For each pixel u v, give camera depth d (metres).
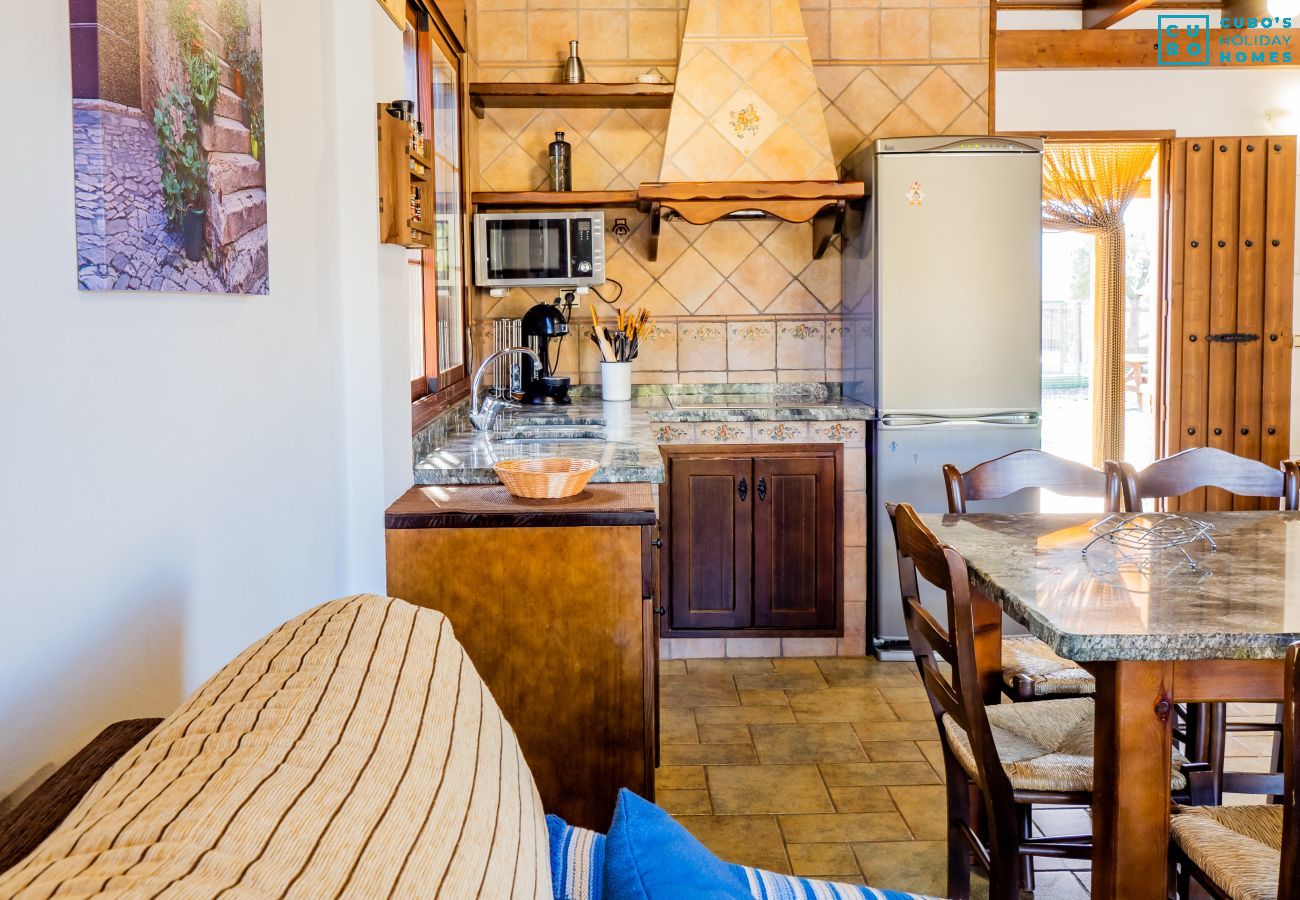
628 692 2.36
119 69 1.19
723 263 4.75
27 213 1.05
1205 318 5.95
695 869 0.92
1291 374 6.00
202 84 1.44
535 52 4.66
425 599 2.36
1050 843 1.94
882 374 4.18
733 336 4.78
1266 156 5.92
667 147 4.34
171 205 1.33
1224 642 1.58
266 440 1.81
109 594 1.22
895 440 4.20
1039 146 4.12
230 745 0.75
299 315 2.03
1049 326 10.38
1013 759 2.00
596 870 1.03
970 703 1.82
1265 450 5.97
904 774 3.10
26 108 1.05
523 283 4.35
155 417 1.35
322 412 2.19
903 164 4.13
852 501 4.28
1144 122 5.96
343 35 2.35
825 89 4.67
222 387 1.60
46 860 0.58
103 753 0.97
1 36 1.00
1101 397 6.98
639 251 4.74
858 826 2.77
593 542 2.34
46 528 1.08
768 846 2.67
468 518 2.34
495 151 4.69
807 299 4.77
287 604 1.92
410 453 2.74
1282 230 5.92
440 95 3.81
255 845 0.60
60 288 1.11
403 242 2.42
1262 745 3.25
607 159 4.70
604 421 3.90
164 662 1.37
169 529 1.39
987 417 4.19
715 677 4.05
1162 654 1.58
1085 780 1.90
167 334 1.39
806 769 3.15
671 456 4.25
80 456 1.15
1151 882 1.65
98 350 1.20
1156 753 1.64
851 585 4.32
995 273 4.16
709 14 4.36
